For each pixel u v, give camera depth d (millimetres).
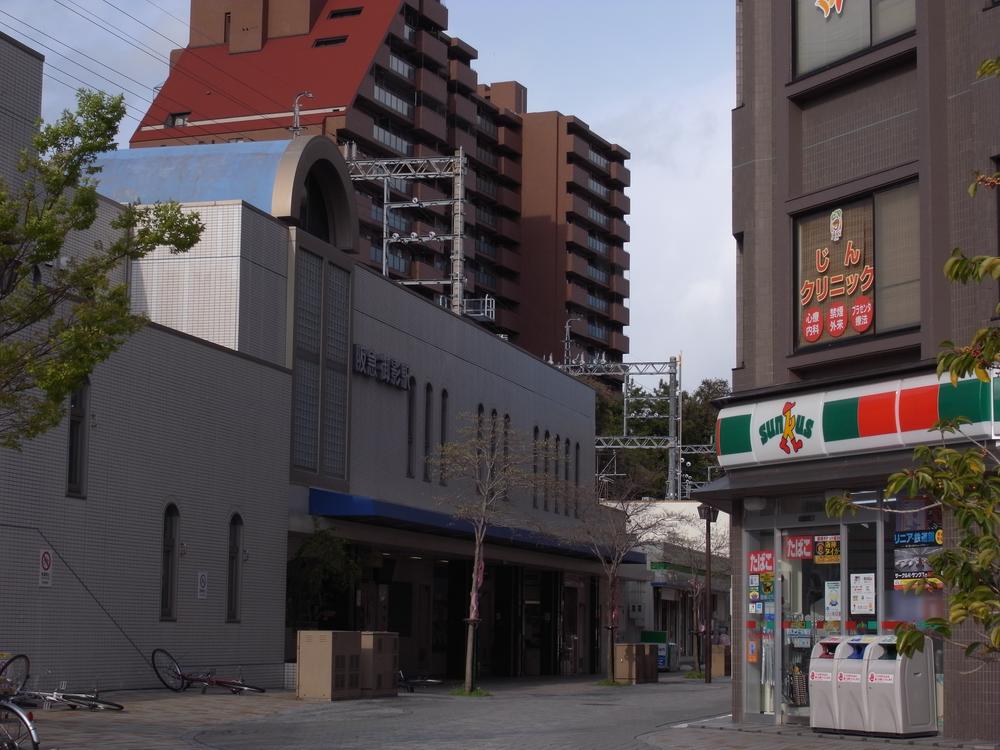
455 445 37000
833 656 19453
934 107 19688
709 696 33188
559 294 109062
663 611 67000
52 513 24531
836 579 20672
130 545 26750
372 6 91500
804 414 20516
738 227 23047
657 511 65562
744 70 23391
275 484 32188
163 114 90000
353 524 34906
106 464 26156
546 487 44344
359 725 21594
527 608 49938
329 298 35531
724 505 24172
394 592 42000
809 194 21719
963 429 17922
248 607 30703
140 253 17938
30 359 16953
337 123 85875
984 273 9109
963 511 9281
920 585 9883
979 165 19031
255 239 32469
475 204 105188
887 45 20734
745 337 22562
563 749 17625
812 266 21828
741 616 22203
